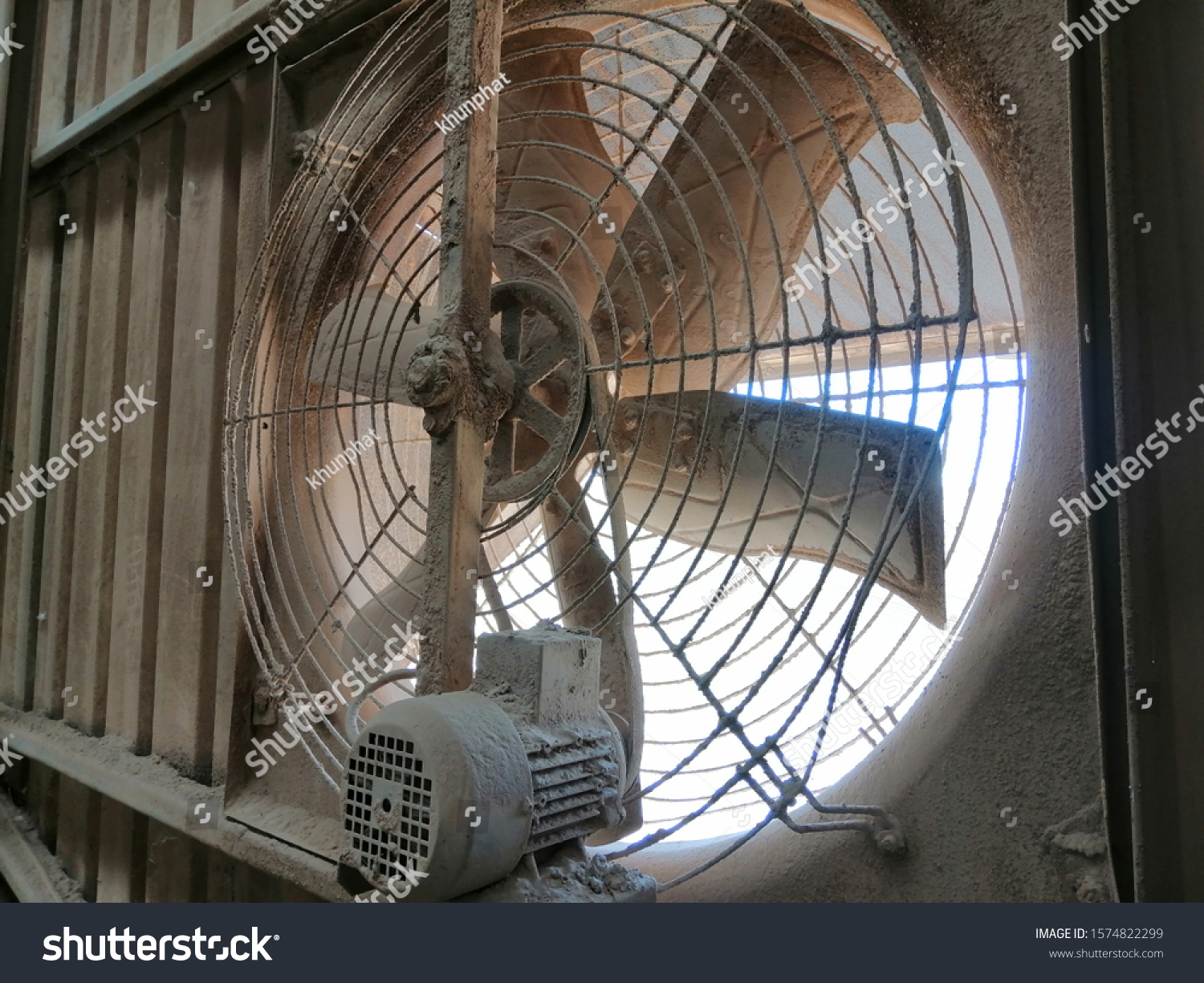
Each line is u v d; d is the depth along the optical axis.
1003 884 1.35
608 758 1.45
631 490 2.07
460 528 1.58
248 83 2.71
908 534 1.64
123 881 2.93
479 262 1.66
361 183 2.34
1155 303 1.31
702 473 1.90
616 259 2.15
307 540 2.52
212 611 2.60
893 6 1.66
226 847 2.23
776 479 1.80
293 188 2.20
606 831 1.76
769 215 1.41
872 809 1.46
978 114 1.59
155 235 3.07
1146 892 1.21
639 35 2.91
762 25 1.95
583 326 1.73
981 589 1.60
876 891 1.46
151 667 2.85
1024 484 1.53
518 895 1.28
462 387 1.58
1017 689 1.40
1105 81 1.35
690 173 2.10
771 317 2.12
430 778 1.18
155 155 3.13
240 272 2.58
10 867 3.28
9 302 3.89
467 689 1.58
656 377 2.17
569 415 1.72
